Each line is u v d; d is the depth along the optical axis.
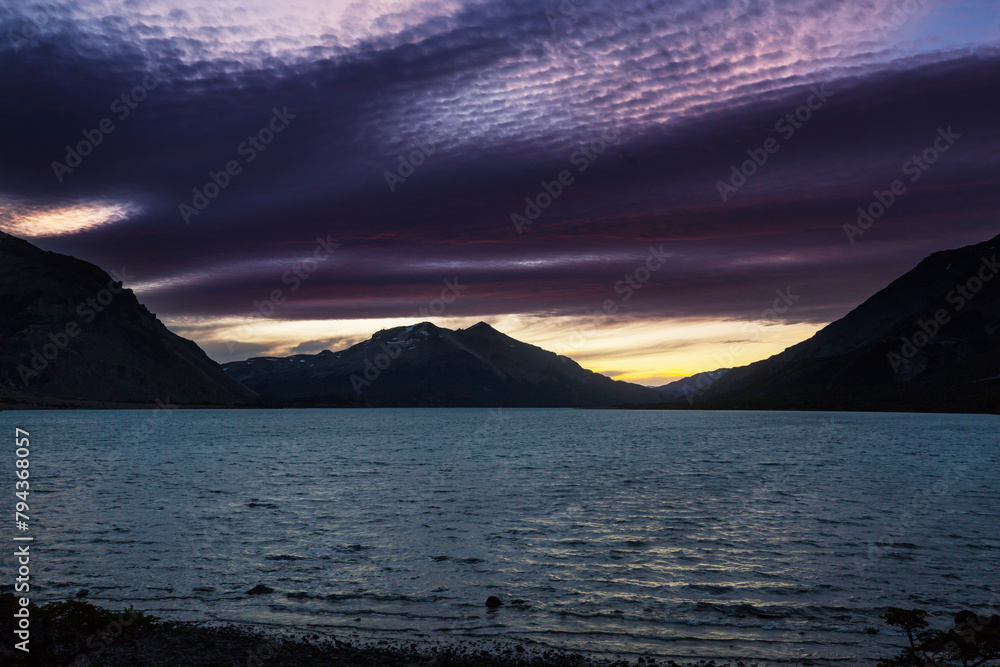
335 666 15.36
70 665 14.95
